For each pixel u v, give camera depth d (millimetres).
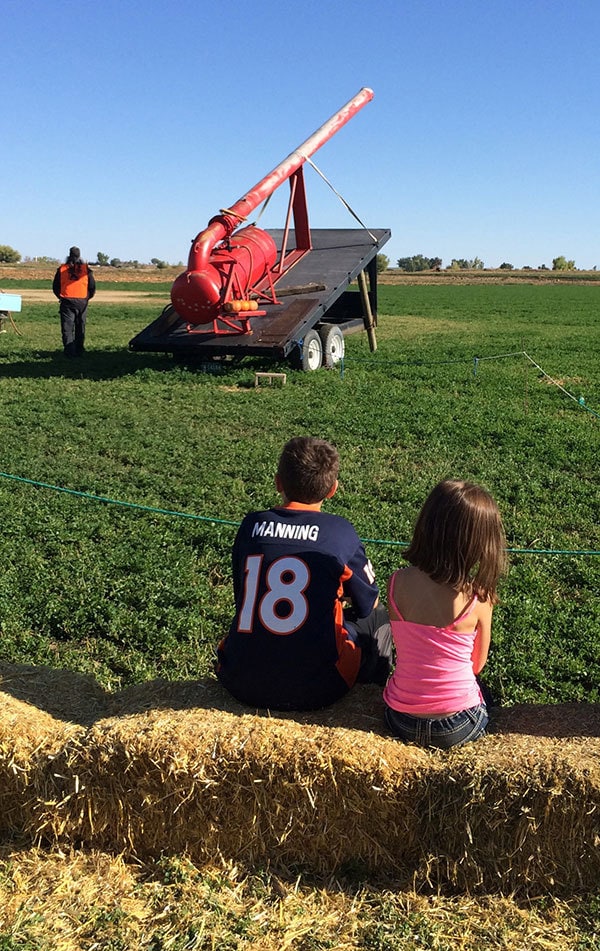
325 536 3885
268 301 18750
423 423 13383
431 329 34094
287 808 3439
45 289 61031
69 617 6094
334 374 18891
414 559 3631
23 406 14414
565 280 112125
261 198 18172
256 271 18375
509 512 8844
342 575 3857
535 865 3279
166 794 3473
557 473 10320
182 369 18906
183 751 3424
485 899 3305
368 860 3490
